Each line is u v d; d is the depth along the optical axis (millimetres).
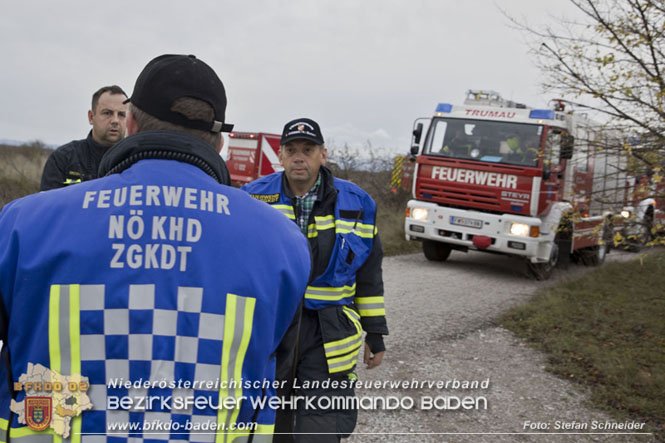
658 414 4285
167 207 1208
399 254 12133
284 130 2785
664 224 5848
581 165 10352
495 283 9594
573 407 4438
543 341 6117
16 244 1143
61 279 1123
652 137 5832
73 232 1149
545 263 10188
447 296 8211
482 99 11047
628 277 10258
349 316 2695
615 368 5141
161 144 1278
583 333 6434
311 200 2779
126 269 1145
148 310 1141
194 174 1278
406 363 5234
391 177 15570
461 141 10555
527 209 9812
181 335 1153
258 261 1239
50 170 3350
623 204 6133
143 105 1321
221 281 1189
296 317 1369
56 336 1116
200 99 1319
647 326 6719
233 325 1184
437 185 10602
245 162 14836
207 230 1213
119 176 1247
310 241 2686
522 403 4477
